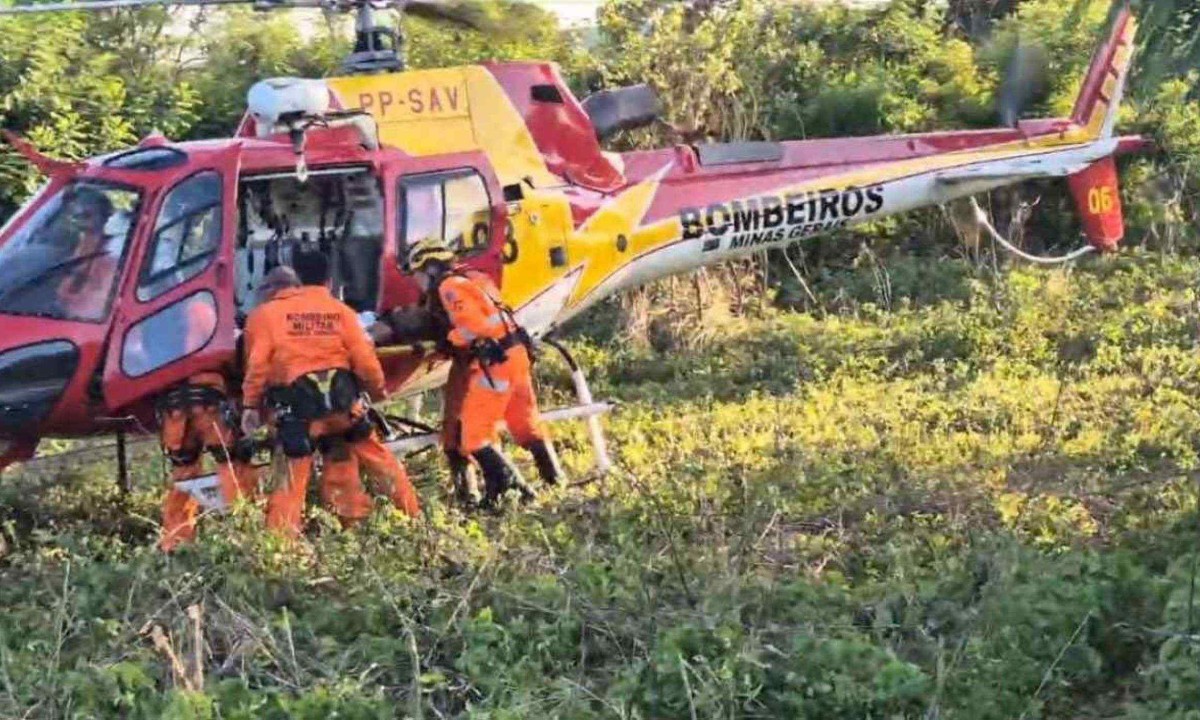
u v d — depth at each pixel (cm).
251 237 959
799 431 1132
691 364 1465
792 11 1969
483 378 960
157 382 881
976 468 995
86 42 1747
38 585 765
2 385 877
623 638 674
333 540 805
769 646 639
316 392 873
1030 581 688
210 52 1864
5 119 1584
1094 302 1573
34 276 895
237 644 662
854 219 1201
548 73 1074
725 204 1136
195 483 885
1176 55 847
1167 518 822
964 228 1805
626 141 1666
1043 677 622
